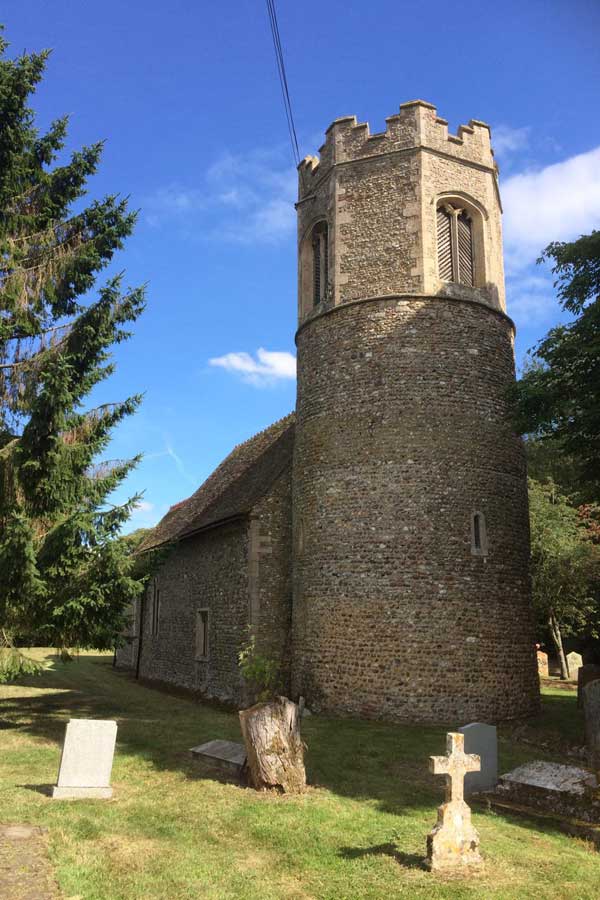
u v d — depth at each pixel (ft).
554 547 69.92
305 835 21.68
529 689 44.47
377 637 42.24
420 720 40.45
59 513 40.47
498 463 46.19
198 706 51.93
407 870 18.98
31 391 41.98
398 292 46.88
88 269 45.57
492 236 50.98
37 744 34.96
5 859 19.15
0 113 43.57
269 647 50.90
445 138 49.90
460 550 43.32
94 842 20.80
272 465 58.95
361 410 45.91
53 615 38.55
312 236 54.13
